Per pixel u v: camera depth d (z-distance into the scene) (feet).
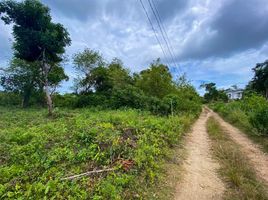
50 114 68.39
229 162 25.91
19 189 17.17
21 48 67.00
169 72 96.68
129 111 60.85
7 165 22.41
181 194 18.54
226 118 89.30
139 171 20.77
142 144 26.08
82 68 117.70
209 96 281.74
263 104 47.60
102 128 30.81
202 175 22.80
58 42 69.56
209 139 41.70
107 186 16.58
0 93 125.70
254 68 183.32
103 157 22.07
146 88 90.94
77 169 19.86
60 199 15.70
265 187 19.89
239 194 18.24
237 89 293.02
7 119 58.80
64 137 29.17
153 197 17.46
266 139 39.42
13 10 63.26
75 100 107.86
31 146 25.58
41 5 65.31
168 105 71.41
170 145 32.48
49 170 19.70
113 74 106.83
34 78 111.75
